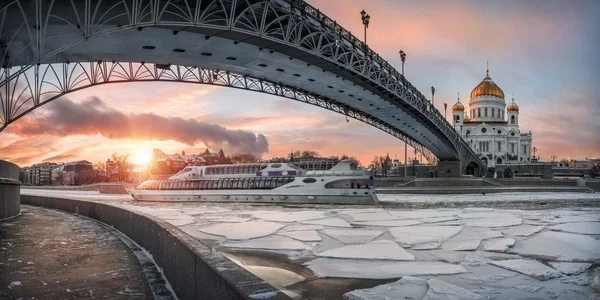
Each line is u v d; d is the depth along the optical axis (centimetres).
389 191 6969
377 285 1010
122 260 1101
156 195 5034
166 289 828
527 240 1588
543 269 1119
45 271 984
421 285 980
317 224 2131
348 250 1424
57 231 1684
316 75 5203
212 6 3675
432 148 10912
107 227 1828
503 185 7875
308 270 1160
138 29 3334
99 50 3634
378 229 1938
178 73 4825
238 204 4125
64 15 2903
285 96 6091
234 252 1423
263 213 2797
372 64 5634
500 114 19625
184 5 3516
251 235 1775
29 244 1355
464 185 7875
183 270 707
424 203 4131
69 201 2689
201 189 4716
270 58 4503
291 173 4434
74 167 17775
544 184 7650
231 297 441
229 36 3809
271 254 1384
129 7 3172
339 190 3966
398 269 1149
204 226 2098
